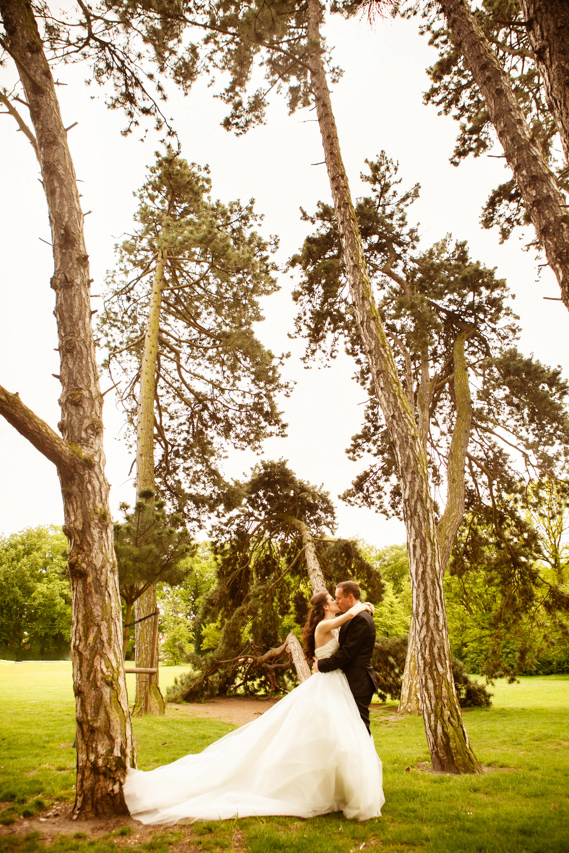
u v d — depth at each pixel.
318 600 4.94
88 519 4.68
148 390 14.58
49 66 6.07
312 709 4.29
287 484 18.81
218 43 10.91
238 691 20.00
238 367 17.55
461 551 18.25
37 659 49.62
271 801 3.93
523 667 16.02
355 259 8.29
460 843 3.25
